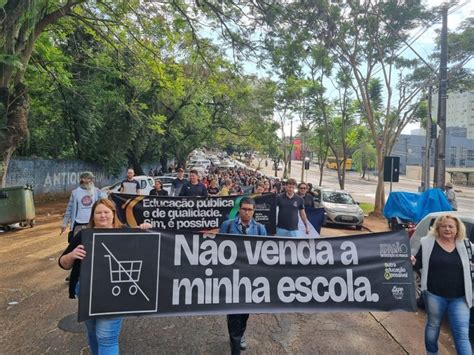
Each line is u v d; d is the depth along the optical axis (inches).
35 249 386.3
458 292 160.6
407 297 177.9
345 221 679.7
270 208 337.1
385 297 177.6
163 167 1755.7
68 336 193.8
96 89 939.3
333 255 178.4
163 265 163.8
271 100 1347.2
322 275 177.2
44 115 956.6
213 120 1501.0
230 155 5959.6
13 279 285.9
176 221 335.3
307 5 580.1
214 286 169.6
